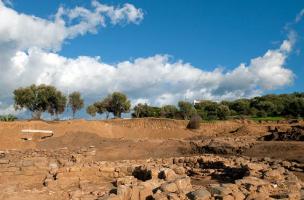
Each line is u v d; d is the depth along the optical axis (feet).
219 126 198.80
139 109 285.64
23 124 176.96
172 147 126.93
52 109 238.68
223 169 72.64
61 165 83.56
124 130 193.98
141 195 47.52
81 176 73.82
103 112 267.59
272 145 102.17
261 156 93.09
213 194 43.55
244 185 47.88
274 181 51.44
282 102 271.28
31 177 75.97
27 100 229.45
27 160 79.82
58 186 67.62
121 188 47.93
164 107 275.59
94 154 113.29
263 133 154.61
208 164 81.20
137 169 75.41
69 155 106.42
